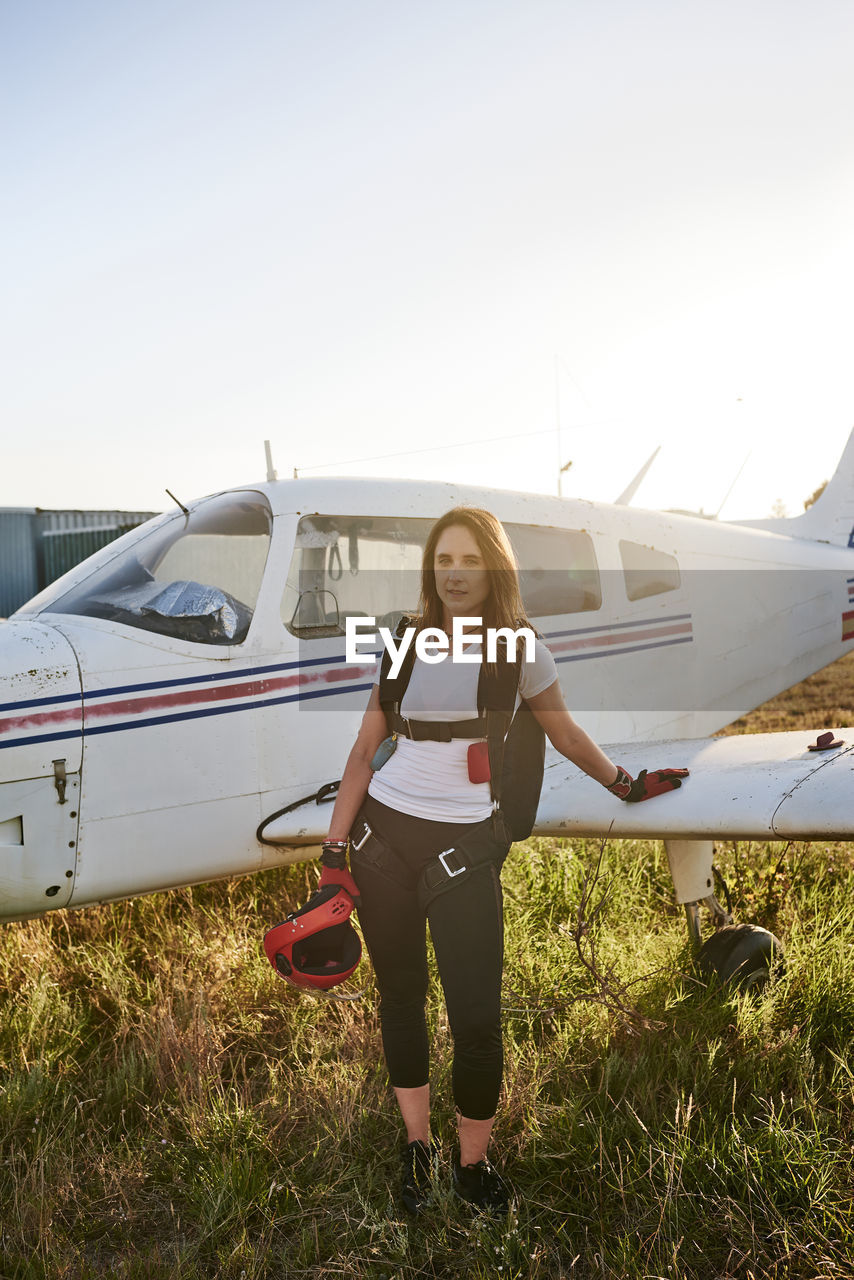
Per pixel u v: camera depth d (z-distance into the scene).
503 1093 2.12
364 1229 1.78
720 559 4.35
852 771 2.39
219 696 2.71
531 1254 1.68
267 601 2.82
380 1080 2.26
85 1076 2.41
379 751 1.84
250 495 2.96
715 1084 2.19
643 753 2.98
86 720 2.49
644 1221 1.76
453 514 1.77
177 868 2.68
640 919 3.21
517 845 3.75
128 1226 1.85
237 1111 2.12
